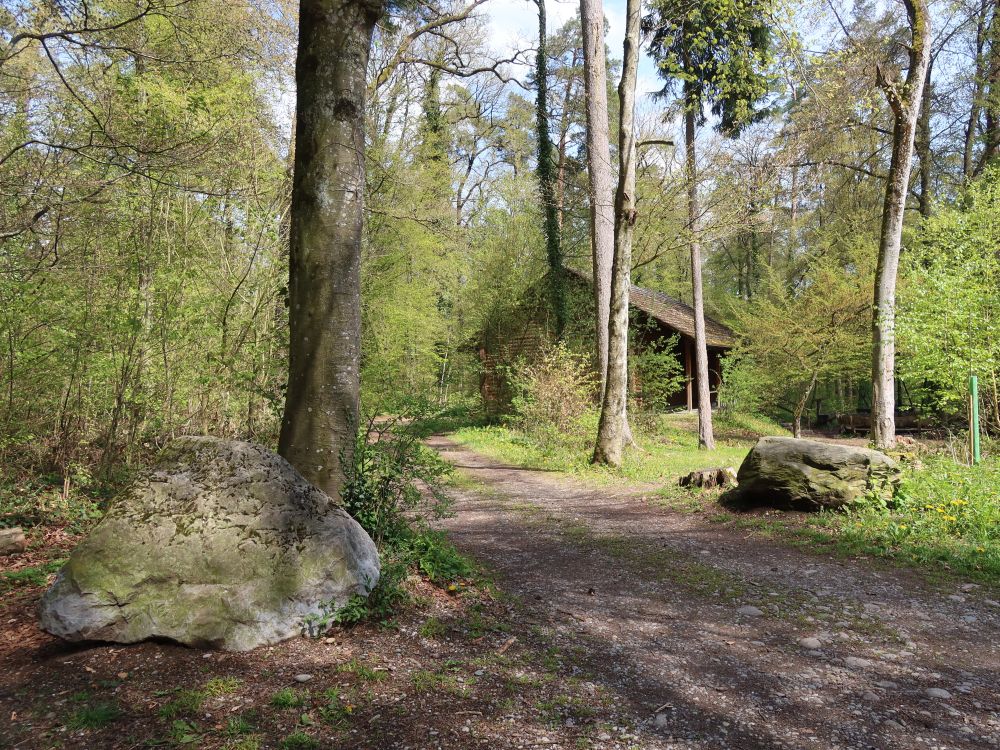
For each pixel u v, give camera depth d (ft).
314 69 16.11
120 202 22.20
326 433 15.93
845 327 62.49
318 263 16.05
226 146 24.44
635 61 39.78
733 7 39.93
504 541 22.33
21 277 20.51
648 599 15.66
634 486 35.01
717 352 92.48
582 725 9.29
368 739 8.61
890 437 39.70
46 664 10.46
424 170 54.80
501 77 45.85
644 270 102.01
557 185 72.08
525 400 57.21
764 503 25.88
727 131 56.08
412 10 42.27
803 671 11.33
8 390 22.12
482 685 10.48
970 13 64.54
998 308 33.14
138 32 22.44
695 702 10.11
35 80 21.61
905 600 15.10
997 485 22.16
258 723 8.85
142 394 24.44
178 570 11.18
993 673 11.12
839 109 43.55
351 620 12.34
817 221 97.45
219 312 27.78
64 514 20.72
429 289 67.41
